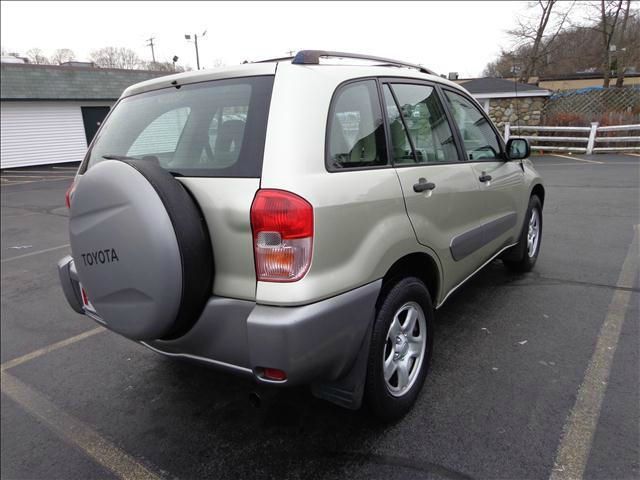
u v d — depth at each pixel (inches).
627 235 225.3
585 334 132.3
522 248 170.9
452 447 92.3
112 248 79.5
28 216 405.1
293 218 73.3
